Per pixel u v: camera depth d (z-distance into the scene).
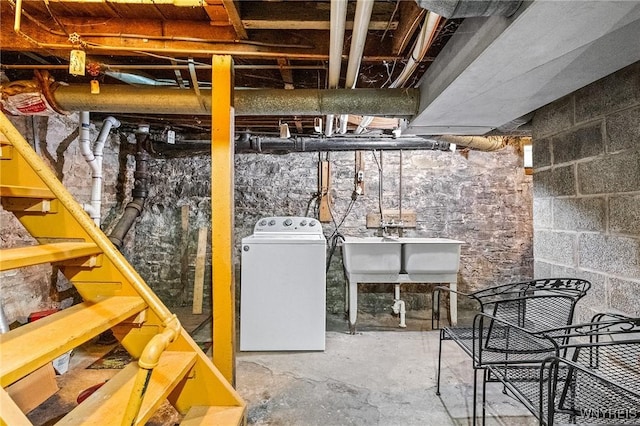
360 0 1.30
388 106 2.37
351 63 1.89
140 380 0.99
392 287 4.14
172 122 3.67
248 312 3.06
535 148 2.66
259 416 2.09
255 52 2.00
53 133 2.91
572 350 2.15
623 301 1.89
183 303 4.19
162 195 4.22
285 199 4.21
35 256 1.24
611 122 1.96
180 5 1.69
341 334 3.48
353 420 2.05
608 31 1.32
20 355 1.02
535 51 1.49
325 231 4.20
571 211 2.27
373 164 4.21
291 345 3.06
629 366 1.74
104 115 3.42
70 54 1.96
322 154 4.21
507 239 4.17
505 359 1.89
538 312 2.43
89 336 1.24
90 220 1.54
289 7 1.76
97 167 3.27
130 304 1.54
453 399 2.26
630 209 1.84
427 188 4.19
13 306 2.51
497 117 2.47
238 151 4.03
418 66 2.35
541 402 1.32
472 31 1.60
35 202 1.59
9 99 2.17
